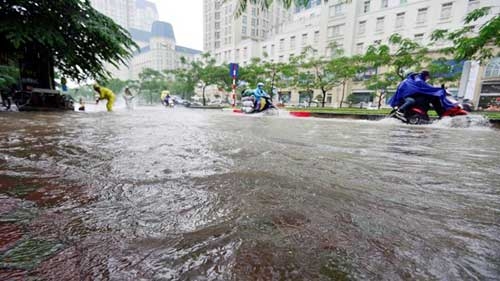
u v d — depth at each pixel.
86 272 0.69
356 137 4.08
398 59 15.63
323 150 2.73
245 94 13.41
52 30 9.46
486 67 22.05
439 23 25.08
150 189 1.33
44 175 1.52
